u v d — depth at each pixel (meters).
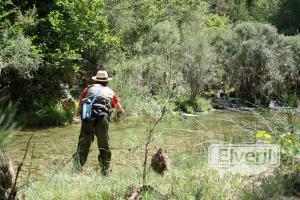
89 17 19.22
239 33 27.20
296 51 26.34
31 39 17.17
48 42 18.91
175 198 4.41
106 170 6.43
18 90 17.09
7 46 15.60
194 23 29.05
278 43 26.89
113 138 11.97
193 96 22.56
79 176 5.91
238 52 26.06
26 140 11.84
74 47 19.06
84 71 20.67
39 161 8.24
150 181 5.11
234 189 4.63
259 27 27.12
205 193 4.48
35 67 16.17
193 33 25.16
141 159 7.32
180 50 23.80
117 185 5.12
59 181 5.46
